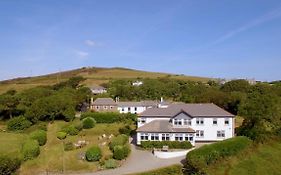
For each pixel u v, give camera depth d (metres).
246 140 64.56
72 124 88.25
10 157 54.84
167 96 152.12
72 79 198.25
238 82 130.62
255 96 79.06
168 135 67.88
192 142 67.19
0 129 89.75
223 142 59.94
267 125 71.75
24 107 105.56
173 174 52.22
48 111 95.69
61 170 55.16
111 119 96.00
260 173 56.12
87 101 141.38
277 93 110.94
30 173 54.31
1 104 102.50
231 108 99.62
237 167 56.38
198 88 139.75
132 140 75.81
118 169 54.22
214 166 54.75
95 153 58.34
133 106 116.62
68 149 65.31
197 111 73.75
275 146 66.31
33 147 59.97
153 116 74.69
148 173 51.16
